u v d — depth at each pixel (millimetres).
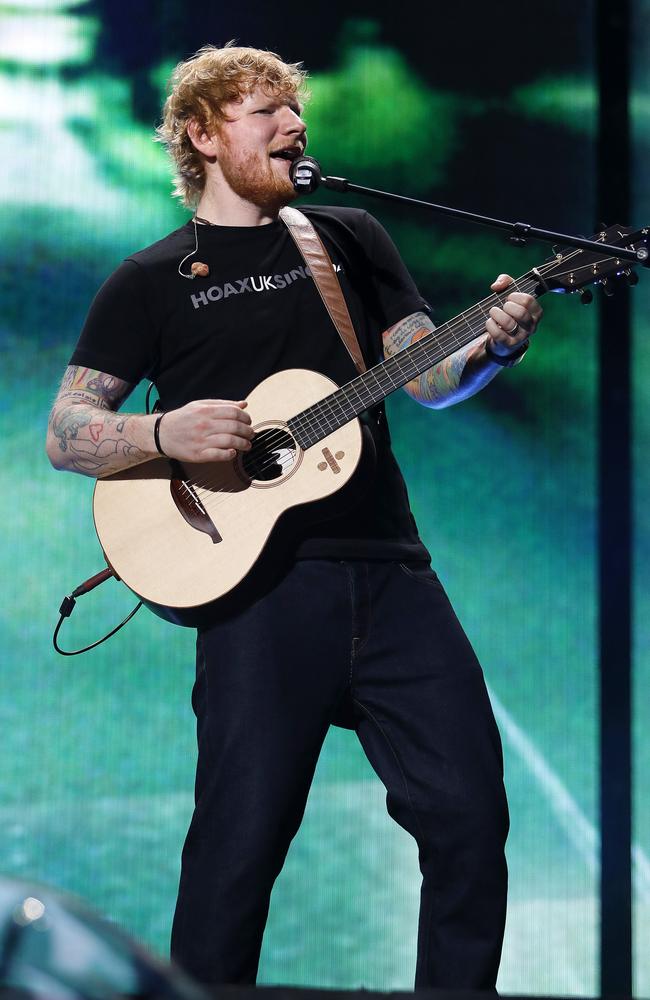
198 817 6484
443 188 13797
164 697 12766
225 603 6594
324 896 12469
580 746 13125
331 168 13688
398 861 12570
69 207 13312
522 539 13508
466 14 13898
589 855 12883
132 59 13383
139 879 12414
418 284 13703
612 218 13703
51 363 13148
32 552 12891
